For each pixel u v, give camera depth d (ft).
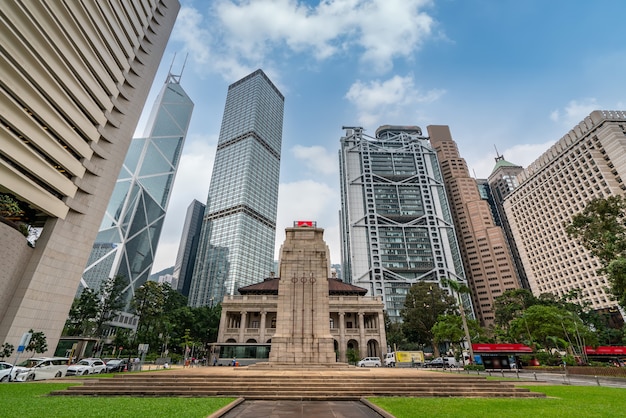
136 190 399.44
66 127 136.46
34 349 115.96
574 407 43.60
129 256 370.12
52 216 137.18
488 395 58.03
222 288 498.69
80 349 145.48
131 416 34.96
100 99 156.87
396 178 594.65
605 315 342.44
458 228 621.31
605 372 102.58
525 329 185.37
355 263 506.07
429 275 499.92
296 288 98.22
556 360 149.79
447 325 196.75
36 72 122.11
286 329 93.35
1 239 114.52
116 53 166.50
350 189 578.66
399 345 272.31
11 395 50.83
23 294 122.52
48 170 128.67
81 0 138.62
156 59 207.41
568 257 421.18
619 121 383.65
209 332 265.95
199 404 44.60
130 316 347.77
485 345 143.74
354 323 241.55
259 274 556.51
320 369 83.61
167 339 224.53
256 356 173.37
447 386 61.26
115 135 171.32
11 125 114.42
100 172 159.63
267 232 615.16
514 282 526.98
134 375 63.82
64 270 139.13
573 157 419.54
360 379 63.77
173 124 488.85
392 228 538.88
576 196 412.57
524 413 38.86
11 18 111.34
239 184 596.29
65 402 43.75
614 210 104.42
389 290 481.46
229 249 534.37
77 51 140.56
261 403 50.39
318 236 106.11
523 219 502.79
